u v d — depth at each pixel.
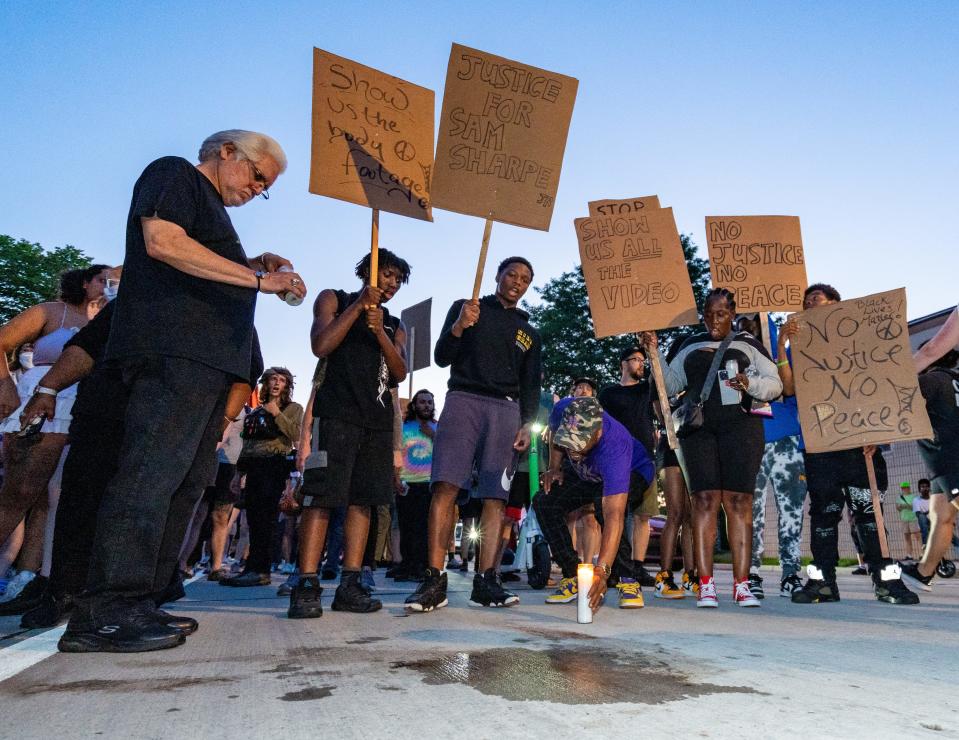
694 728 1.22
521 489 7.07
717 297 4.10
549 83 4.00
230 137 2.48
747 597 3.83
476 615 3.28
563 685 1.57
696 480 3.90
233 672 1.73
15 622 2.89
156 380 2.18
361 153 3.48
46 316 3.52
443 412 3.82
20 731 1.22
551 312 26.08
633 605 3.74
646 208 4.61
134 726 1.24
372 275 3.41
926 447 4.63
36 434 2.95
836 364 4.45
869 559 4.48
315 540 3.25
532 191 3.86
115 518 2.11
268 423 5.71
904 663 1.90
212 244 2.36
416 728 1.22
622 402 5.59
